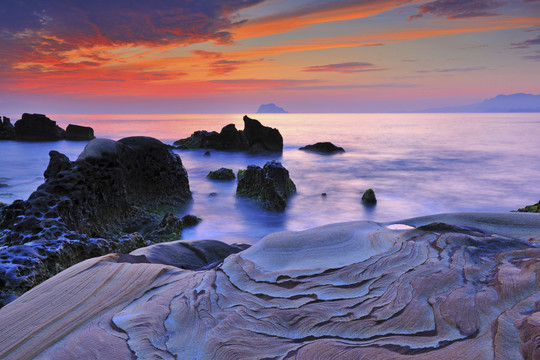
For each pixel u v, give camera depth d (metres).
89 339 2.66
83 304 3.17
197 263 5.95
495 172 31.86
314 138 72.12
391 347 2.34
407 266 3.44
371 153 46.88
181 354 2.47
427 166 35.56
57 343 2.62
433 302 2.77
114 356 2.47
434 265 3.40
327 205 20.38
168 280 3.68
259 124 45.44
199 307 3.07
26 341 2.64
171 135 76.88
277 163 21.27
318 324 2.69
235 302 3.14
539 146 54.03
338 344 2.43
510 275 2.98
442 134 83.06
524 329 2.24
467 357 2.15
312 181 27.89
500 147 53.22
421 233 4.26
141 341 2.62
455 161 38.84
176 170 19.31
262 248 4.23
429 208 20.02
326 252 3.97
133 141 17.45
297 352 2.40
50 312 3.02
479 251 3.69
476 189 24.97
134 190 16.23
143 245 10.16
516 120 193.75
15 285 5.76
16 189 23.83
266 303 3.08
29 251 6.83
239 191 21.53
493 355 2.13
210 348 2.51
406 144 59.00
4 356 2.48
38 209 10.09
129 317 2.93
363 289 3.12
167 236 13.54
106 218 13.41
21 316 2.96
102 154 13.56
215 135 48.19
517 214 4.74
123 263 4.07
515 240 3.95
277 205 18.92
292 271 3.61
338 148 47.62
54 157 14.67
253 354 2.42
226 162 38.44
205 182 25.86
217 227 15.55
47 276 6.57
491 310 2.56
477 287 2.93
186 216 15.54
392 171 32.69
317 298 3.06
